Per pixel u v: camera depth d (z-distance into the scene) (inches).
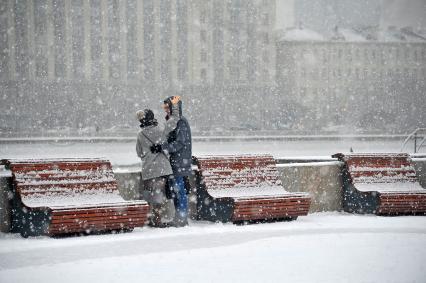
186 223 599.5
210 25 7007.9
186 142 598.2
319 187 702.5
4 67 6348.4
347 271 408.2
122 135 4087.1
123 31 6688.0
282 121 7263.8
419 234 561.0
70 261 439.2
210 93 6988.2
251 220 612.7
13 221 536.7
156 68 6815.9
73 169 552.4
